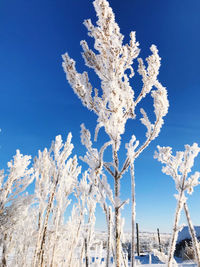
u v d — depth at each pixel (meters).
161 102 1.73
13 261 3.53
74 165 4.19
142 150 1.72
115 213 1.55
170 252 1.41
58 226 3.74
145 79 1.85
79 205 3.51
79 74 1.93
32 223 3.85
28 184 4.20
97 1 1.90
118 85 1.82
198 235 12.62
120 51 1.86
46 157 4.10
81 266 2.96
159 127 1.71
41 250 3.30
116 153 1.69
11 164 4.26
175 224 1.47
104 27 1.86
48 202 3.60
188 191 1.56
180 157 1.73
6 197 4.00
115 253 1.46
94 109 1.83
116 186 1.63
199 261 1.50
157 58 1.86
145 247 15.70
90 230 2.84
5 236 3.78
